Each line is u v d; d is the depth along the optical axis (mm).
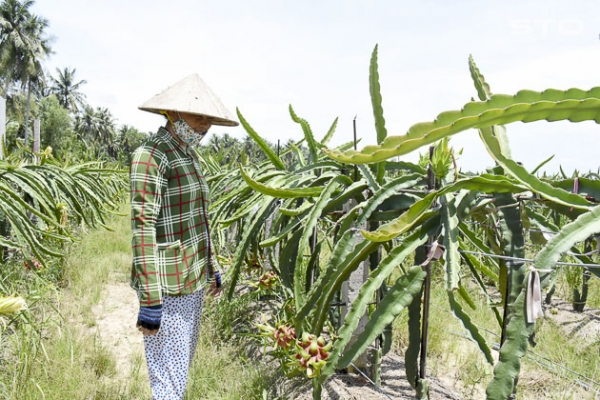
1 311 956
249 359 2760
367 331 1588
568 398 2354
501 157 1546
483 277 4520
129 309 3838
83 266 4719
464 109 1294
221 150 6598
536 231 1821
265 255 3271
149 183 1707
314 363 1818
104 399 2283
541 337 3152
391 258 1688
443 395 2316
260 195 2924
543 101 1217
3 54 41219
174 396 1866
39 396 2158
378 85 1928
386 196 1995
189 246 1882
